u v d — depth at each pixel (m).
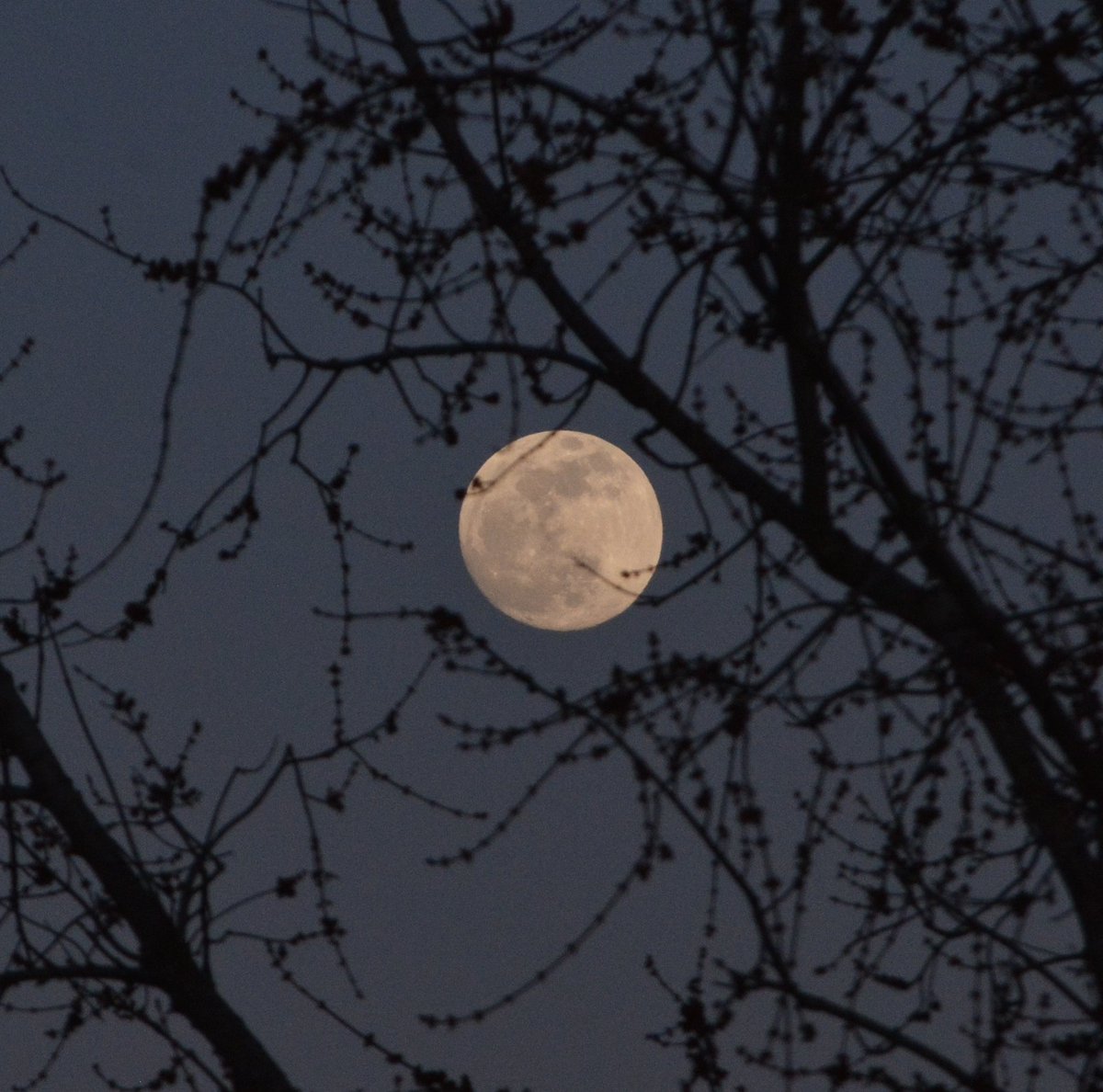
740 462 21.30
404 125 18.61
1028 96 19.50
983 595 18.89
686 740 15.51
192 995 23.73
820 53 18.59
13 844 23.23
